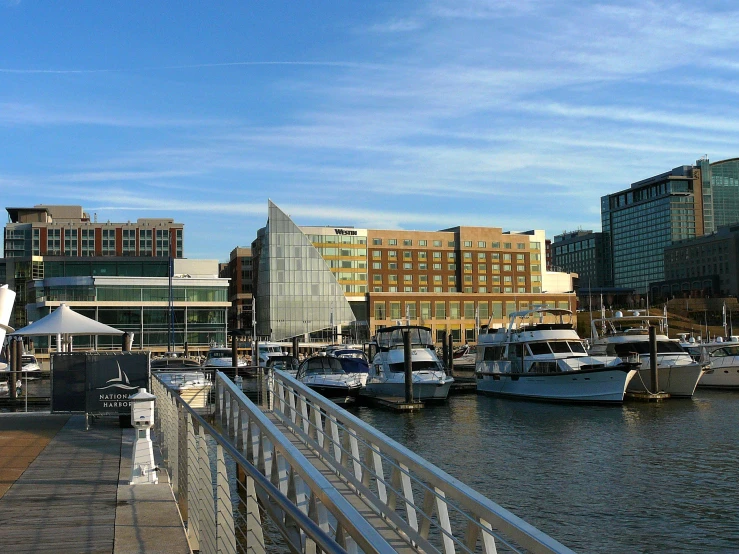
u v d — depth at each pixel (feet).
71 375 66.74
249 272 508.53
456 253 524.93
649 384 159.33
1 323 96.12
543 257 555.69
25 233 647.15
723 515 64.59
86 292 343.05
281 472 34.09
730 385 176.86
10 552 28.32
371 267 503.61
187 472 35.58
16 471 44.80
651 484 76.38
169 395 51.37
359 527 16.98
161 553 28.17
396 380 158.81
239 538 45.16
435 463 89.15
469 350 346.74
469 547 27.12
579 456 92.68
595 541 57.88
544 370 156.97
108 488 39.86
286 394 71.15
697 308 577.43
